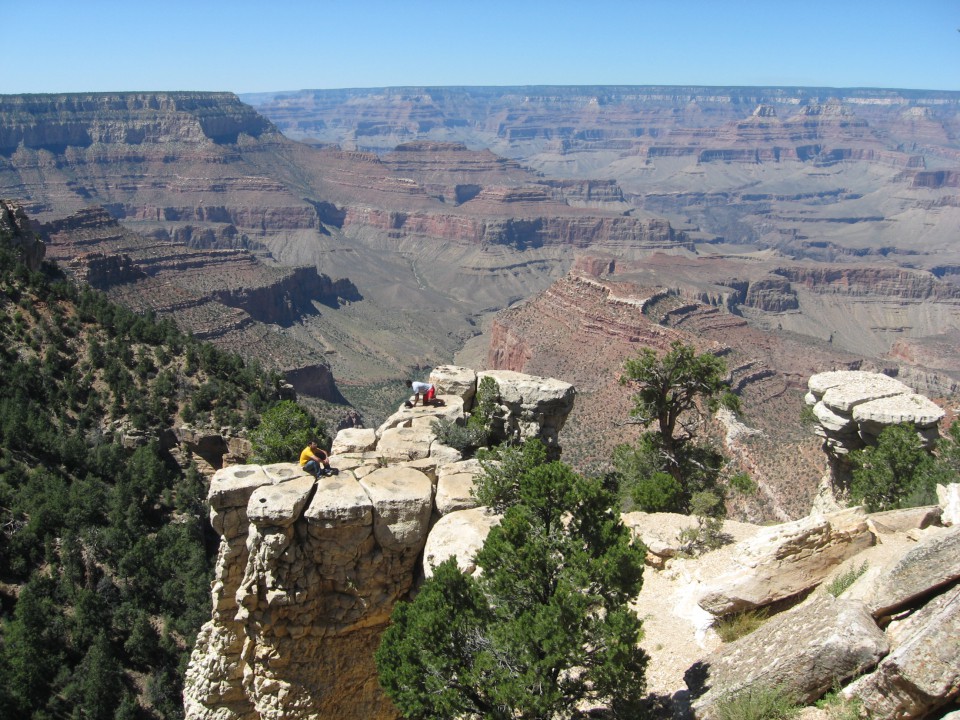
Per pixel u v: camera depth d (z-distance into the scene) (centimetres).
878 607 2077
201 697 2700
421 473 2825
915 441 4472
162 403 8325
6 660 5000
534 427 4072
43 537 6000
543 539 2192
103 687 5066
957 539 2111
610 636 2027
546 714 2047
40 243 11369
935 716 1742
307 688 2592
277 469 2716
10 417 7031
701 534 3086
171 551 6341
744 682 2027
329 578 2591
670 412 4978
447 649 2123
